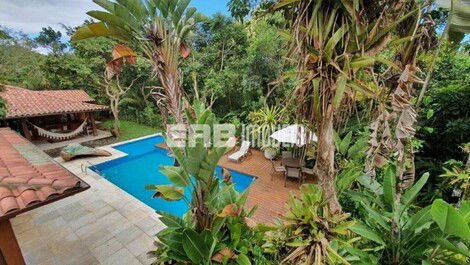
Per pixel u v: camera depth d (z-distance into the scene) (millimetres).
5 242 3023
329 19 1846
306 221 2451
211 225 3277
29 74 19125
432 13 2334
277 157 10375
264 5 3420
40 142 13109
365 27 1829
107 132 15648
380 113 2232
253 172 9031
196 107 3404
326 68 1896
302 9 1918
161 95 2924
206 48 15406
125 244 4984
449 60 5637
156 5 2584
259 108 11391
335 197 2467
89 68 16922
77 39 2648
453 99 5070
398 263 2564
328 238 2416
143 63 14391
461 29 1862
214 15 14461
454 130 5027
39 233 5328
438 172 5223
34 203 2822
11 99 11984
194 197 3221
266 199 6969
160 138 14758
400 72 2201
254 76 11438
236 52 14352
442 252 2363
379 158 2371
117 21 2520
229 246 3287
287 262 2596
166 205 7562
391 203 2711
